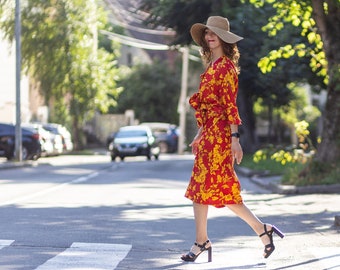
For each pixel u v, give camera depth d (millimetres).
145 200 18219
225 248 10805
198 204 9195
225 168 9055
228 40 9031
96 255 9789
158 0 36625
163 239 11438
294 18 22703
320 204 17719
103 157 57062
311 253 10273
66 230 12188
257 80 37156
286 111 45719
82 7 55500
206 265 9305
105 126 84500
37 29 54094
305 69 34562
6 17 50000
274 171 29406
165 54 99625
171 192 20828
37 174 30422
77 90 59375
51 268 8789
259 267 9211
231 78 9016
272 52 22344
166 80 83688
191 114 79062
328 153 22250
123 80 84625
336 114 22281
